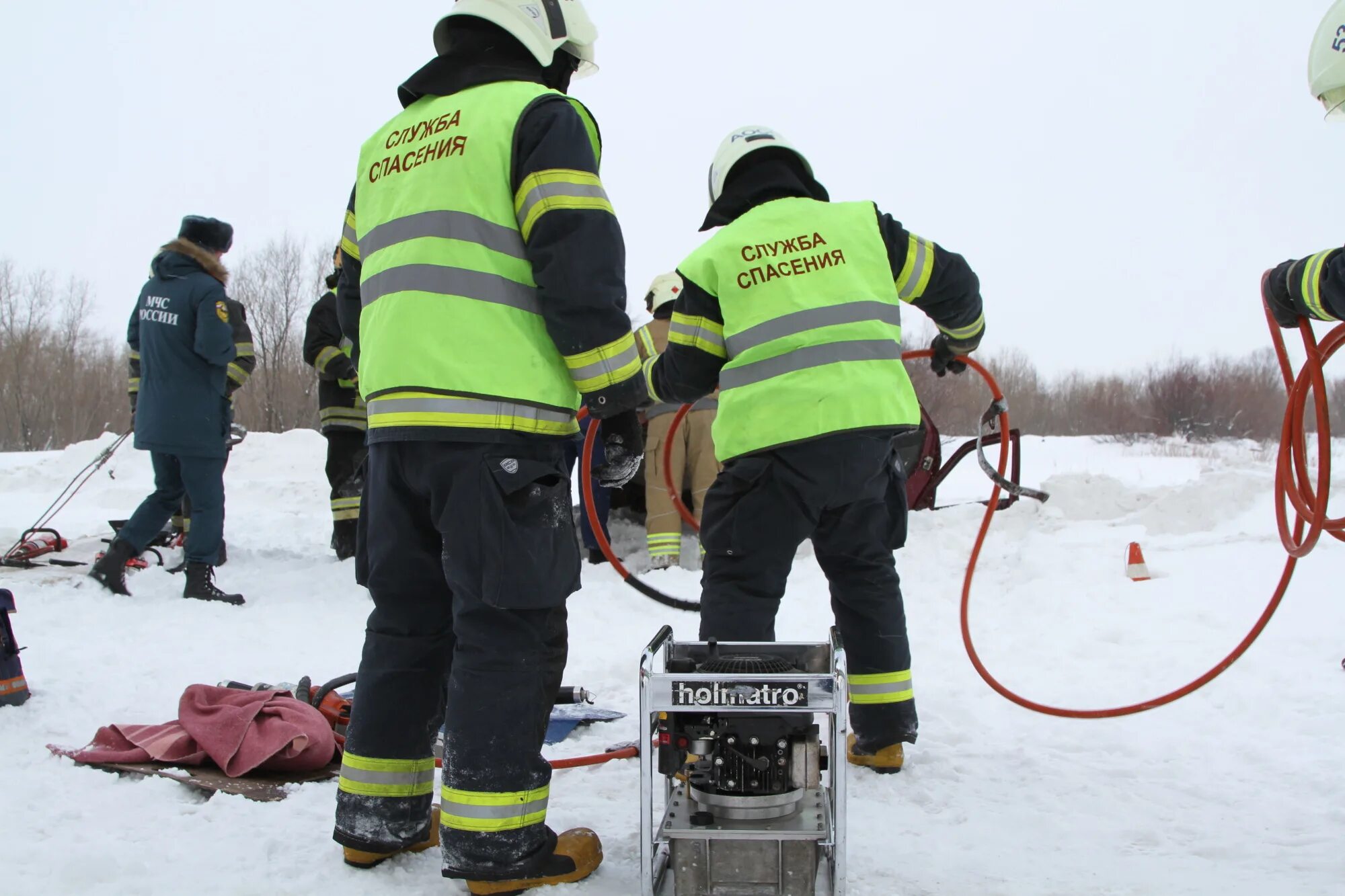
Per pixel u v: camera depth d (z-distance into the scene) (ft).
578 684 15.12
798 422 10.21
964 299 11.20
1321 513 9.12
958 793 10.31
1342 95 8.35
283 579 23.07
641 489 27.02
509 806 7.55
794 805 7.60
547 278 7.47
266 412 101.45
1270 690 13.55
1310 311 8.64
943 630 18.38
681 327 10.91
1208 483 26.27
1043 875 8.12
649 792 7.27
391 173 8.19
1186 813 9.68
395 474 8.02
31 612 18.92
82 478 44.91
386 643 8.21
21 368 109.09
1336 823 9.25
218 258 21.45
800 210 10.81
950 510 25.96
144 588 21.83
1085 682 14.90
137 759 10.60
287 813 9.34
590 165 7.70
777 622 19.60
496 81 8.18
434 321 7.66
